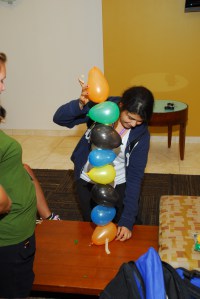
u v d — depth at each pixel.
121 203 2.05
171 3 3.74
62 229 1.98
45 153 4.06
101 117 1.64
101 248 1.82
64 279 1.63
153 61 4.01
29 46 4.24
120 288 1.31
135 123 1.68
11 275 1.42
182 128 3.61
